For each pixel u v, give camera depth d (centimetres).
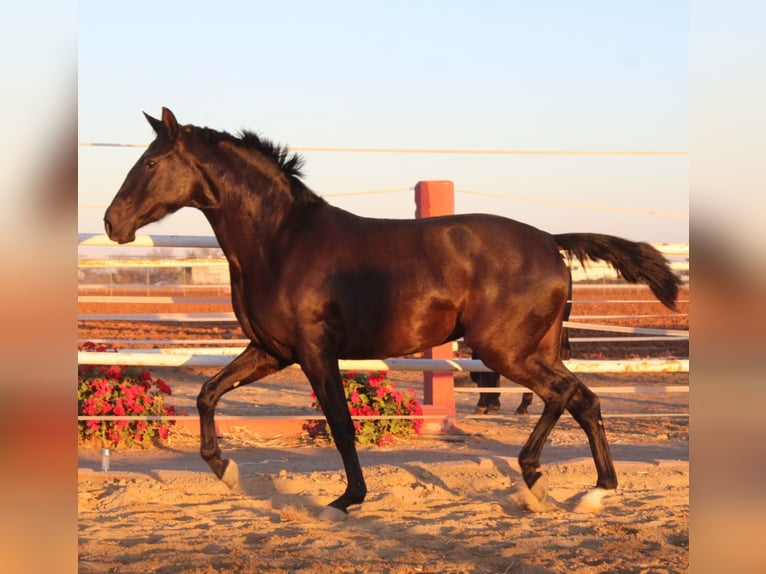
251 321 600
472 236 598
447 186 898
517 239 599
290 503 614
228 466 625
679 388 856
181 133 591
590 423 612
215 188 595
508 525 561
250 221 593
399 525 558
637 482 698
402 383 1492
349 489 580
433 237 598
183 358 791
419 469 711
